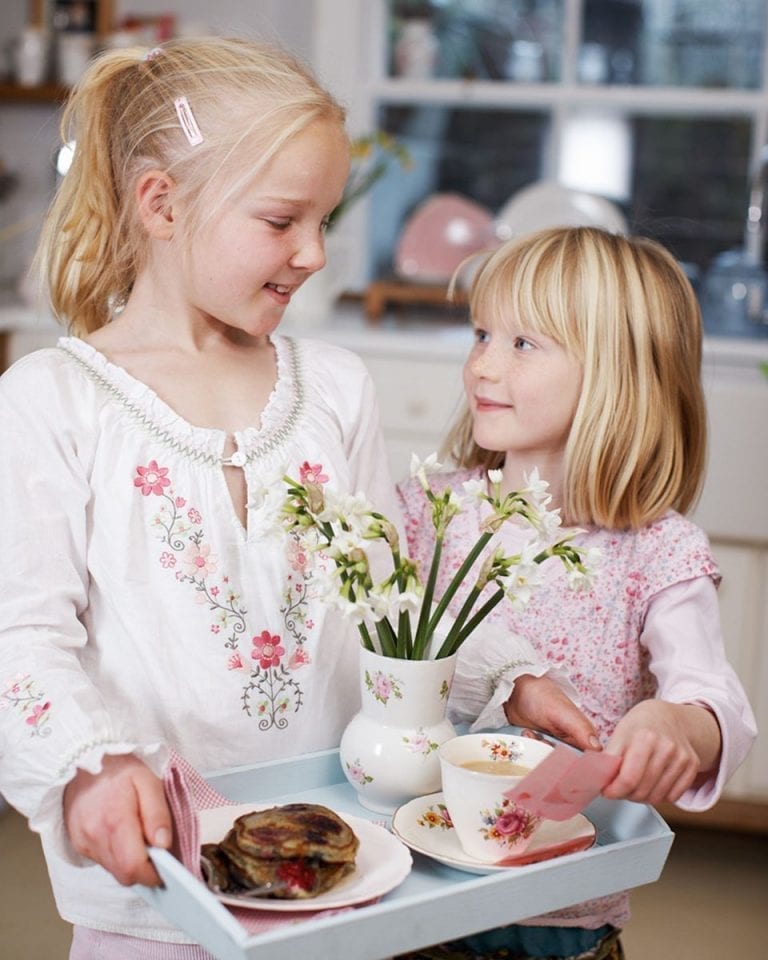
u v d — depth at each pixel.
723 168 3.30
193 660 1.06
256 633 1.08
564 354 1.30
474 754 1.04
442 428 2.68
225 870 0.87
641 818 0.99
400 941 0.84
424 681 1.02
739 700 1.14
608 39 3.33
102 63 1.12
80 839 0.87
